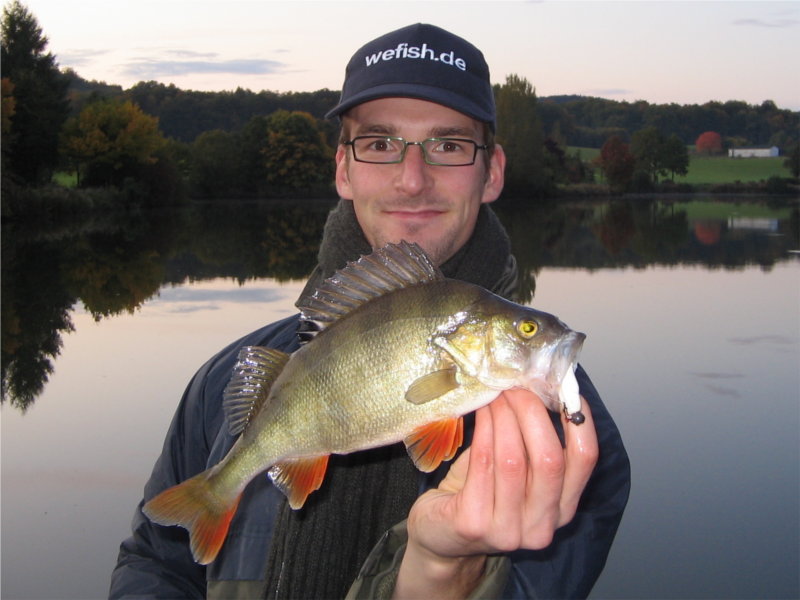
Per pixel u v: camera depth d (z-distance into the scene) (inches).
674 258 177.2
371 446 24.0
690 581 44.7
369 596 23.6
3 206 312.5
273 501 28.5
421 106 30.2
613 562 46.3
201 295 139.9
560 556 25.5
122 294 141.8
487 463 20.4
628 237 232.2
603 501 26.9
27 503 55.5
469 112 29.8
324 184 591.2
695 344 92.8
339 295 25.1
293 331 31.9
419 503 22.5
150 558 29.4
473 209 30.8
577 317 108.4
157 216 374.0
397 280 24.9
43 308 128.0
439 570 22.2
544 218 326.6
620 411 70.1
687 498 53.6
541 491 20.2
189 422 31.1
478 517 20.2
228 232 281.3
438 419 23.5
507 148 517.7
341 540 27.6
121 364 91.9
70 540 50.4
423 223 30.2
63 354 96.6
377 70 30.5
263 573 27.8
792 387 75.9
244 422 25.5
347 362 24.2
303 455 24.5
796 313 110.8
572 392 21.9
